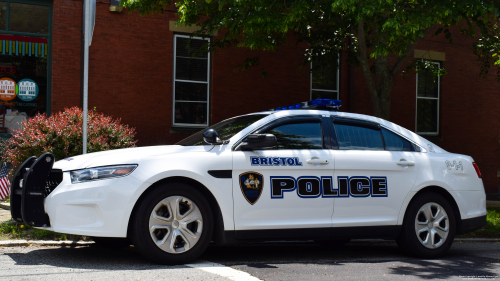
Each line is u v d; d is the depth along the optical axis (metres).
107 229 4.78
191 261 5.12
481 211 6.44
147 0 9.41
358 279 4.71
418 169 6.07
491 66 15.74
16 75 10.85
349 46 11.91
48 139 8.06
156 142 11.74
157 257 4.92
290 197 5.43
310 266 5.30
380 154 5.93
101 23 11.24
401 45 8.51
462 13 9.04
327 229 5.58
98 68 11.21
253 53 12.70
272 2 8.58
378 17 8.83
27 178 4.98
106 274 4.55
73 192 4.84
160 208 4.98
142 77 11.62
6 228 6.67
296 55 13.17
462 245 7.42
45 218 5.04
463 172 6.36
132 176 4.89
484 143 15.65
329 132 5.84
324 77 13.62
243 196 5.26
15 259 5.21
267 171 5.39
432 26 10.23
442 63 15.09
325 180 5.60
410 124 14.53
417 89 14.84
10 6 10.84
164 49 11.84
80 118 8.55
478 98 15.56
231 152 5.32
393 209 5.88
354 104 13.80
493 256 6.38
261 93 12.79
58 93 10.91
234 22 8.80
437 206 6.11
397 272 5.11
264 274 4.77
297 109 6.16
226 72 12.43
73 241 6.28
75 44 11.06
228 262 5.39
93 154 5.36
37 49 11.02
